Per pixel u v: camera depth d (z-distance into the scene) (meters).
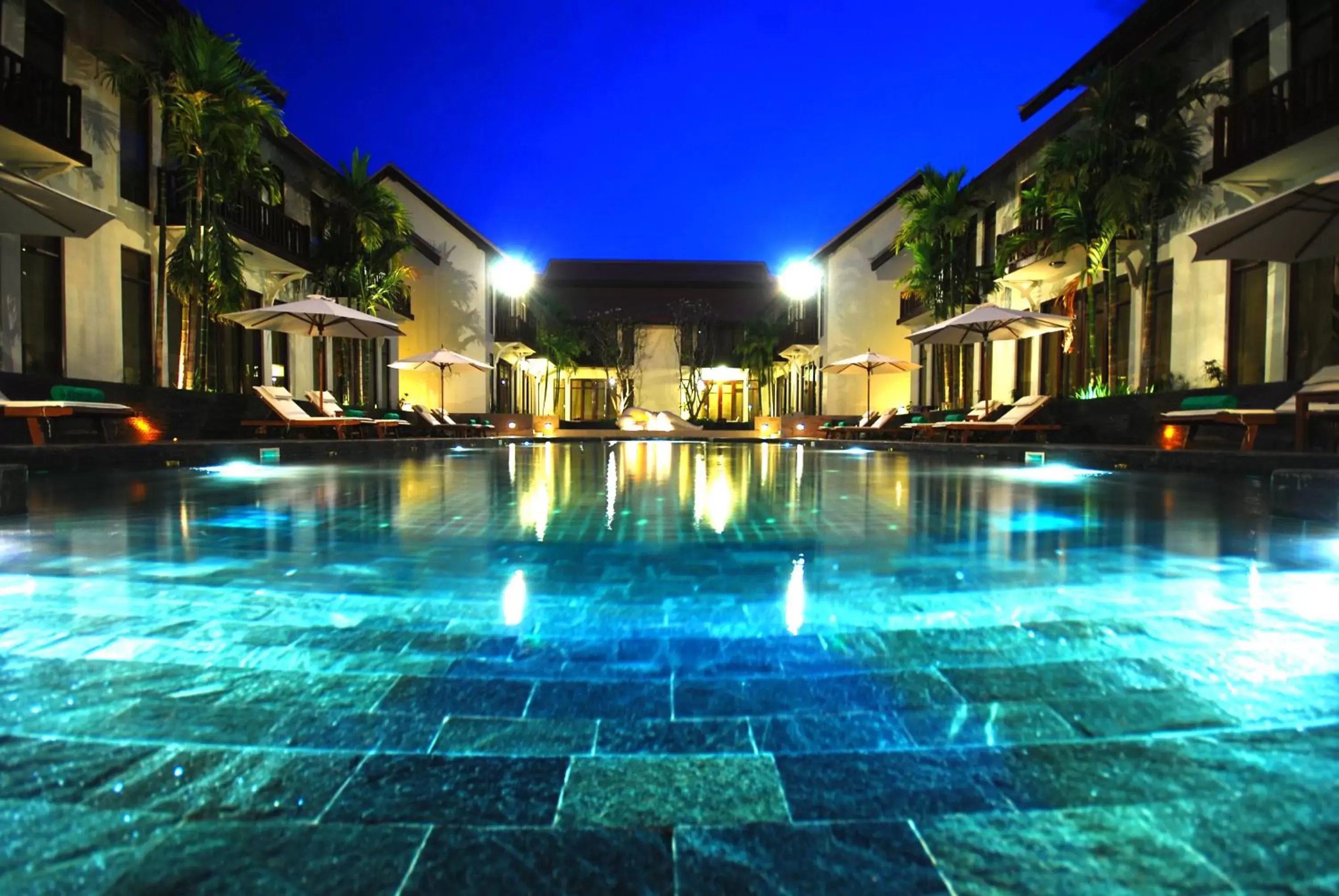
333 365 18.84
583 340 36.75
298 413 12.45
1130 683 1.34
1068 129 14.27
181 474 6.45
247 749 1.07
